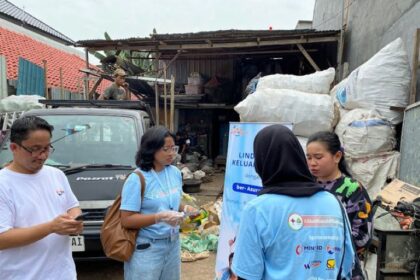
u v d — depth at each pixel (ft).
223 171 39.37
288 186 4.81
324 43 33.19
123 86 24.16
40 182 6.06
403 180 14.43
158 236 7.75
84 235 10.96
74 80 46.39
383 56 15.79
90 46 33.04
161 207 7.79
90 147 13.58
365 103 15.88
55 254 6.00
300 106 16.15
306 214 4.69
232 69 43.32
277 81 18.78
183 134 41.68
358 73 16.43
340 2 30.63
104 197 11.52
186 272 13.58
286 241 4.58
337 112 16.51
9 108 24.17
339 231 4.85
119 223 7.79
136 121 14.58
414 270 9.01
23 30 49.14
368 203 6.93
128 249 7.57
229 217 11.31
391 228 9.48
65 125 14.07
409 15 16.98
